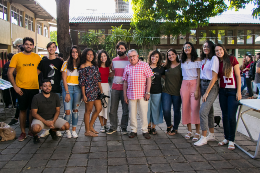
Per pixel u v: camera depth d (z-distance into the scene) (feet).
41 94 13.00
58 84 14.24
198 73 13.60
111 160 10.80
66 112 13.74
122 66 14.76
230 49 58.90
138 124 17.30
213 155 11.40
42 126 12.87
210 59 12.67
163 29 49.52
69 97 13.64
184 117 14.03
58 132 14.24
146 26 48.44
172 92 14.38
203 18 44.42
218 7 43.65
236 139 13.74
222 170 9.86
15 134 13.83
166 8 44.96
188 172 9.69
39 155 11.30
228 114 12.37
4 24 47.75
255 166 10.22
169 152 11.79
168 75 14.34
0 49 47.57
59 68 14.23
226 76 12.26
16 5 54.65
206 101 12.66
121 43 14.62
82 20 54.54
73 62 13.75
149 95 13.85
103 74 14.97
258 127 13.43
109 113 15.06
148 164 10.43
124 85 14.30
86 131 14.43
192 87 13.76
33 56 13.96
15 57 13.43
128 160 10.81
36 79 14.01
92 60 14.05
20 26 56.95
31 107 12.78
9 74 13.24
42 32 77.82
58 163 10.44
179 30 46.83
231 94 12.31
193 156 11.28
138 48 54.85
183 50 13.74
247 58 31.01
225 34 57.41
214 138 13.58
